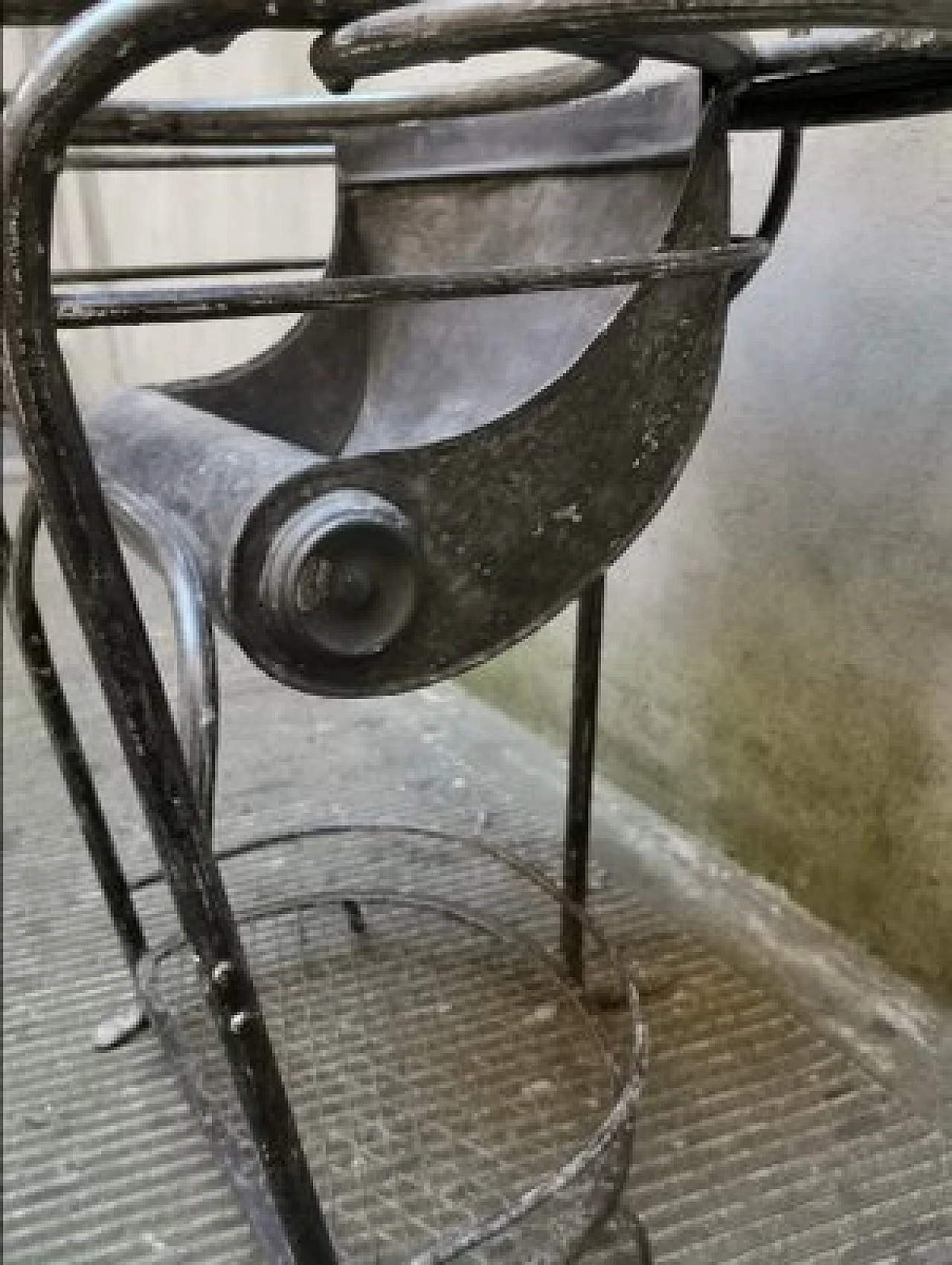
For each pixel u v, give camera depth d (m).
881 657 1.06
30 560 0.94
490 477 0.67
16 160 0.46
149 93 2.56
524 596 0.70
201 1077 0.97
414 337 0.99
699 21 0.49
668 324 0.70
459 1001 1.09
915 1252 0.82
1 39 3.01
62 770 1.03
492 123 0.91
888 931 1.11
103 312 0.52
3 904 1.33
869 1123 0.93
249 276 2.05
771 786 1.22
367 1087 0.99
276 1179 0.64
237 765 1.58
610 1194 0.75
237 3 0.48
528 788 1.49
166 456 0.77
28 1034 1.12
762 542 1.17
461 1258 0.81
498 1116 0.95
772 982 1.10
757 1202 0.86
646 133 0.79
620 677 1.43
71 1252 0.88
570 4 0.49
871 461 1.04
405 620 0.66
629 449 0.71
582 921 0.97
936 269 0.95
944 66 0.69
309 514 0.62
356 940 1.18
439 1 0.51
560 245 0.86
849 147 1.00
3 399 0.63
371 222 1.03
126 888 1.08
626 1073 0.90
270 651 0.64
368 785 1.52
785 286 1.09
